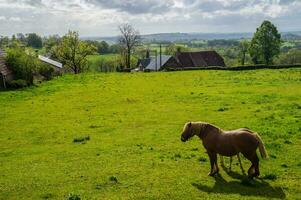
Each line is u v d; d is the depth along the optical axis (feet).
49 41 577.43
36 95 179.73
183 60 437.17
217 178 62.54
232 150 60.80
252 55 392.88
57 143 93.97
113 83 219.82
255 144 58.80
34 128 112.57
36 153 85.46
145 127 105.70
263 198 53.98
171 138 90.89
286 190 56.70
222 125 101.40
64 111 138.51
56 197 57.67
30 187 62.39
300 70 245.86
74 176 66.59
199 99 148.05
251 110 119.03
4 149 90.89
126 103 149.89
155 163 71.46
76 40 365.40
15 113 137.08
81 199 55.72
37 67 246.47
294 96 141.59
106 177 65.05
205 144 63.16
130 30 412.57
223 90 168.66
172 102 145.59
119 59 433.89
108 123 114.21
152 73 275.80
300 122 97.71
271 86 172.04
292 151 74.54
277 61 490.08
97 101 157.89
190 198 55.06
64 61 368.27
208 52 450.71
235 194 55.77
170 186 59.82
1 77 201.87
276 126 94.99
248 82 191.11
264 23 382.63
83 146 88.84
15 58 218.59
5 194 59.93
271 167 66.23
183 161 72.08
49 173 69.26
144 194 56.90
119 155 78.54
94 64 482.28
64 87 207.10
